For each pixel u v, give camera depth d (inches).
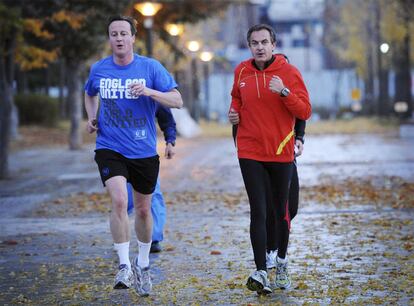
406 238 1111.0
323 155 2819.9
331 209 1453.0
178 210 1518.2
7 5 2503.7
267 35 791.7
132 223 1346.0
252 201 792.3
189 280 885.8
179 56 4576.8
